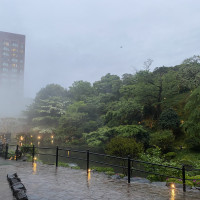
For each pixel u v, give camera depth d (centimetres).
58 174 908
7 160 1332
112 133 3459
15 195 568
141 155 1494
